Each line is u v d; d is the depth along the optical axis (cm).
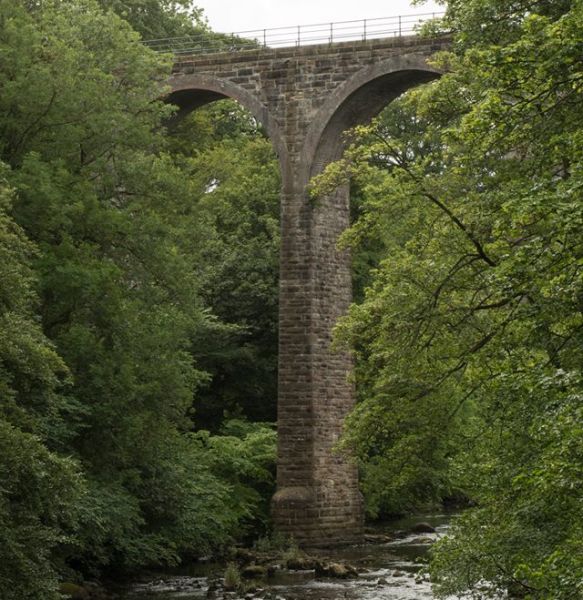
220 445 4478
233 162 5966
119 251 3672
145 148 3847
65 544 3073
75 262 3316
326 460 4472
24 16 3594
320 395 4475
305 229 4488
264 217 5444
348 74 4441
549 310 1712
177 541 3725
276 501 4409
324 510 4431
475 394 2530
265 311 5316
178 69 4719
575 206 1492
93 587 3159
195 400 5256
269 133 4550
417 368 2581
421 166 2517
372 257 5381
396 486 2642
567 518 1752
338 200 4581
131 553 3400
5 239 2409
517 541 1972
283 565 3791
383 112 6600
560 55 1603
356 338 2686
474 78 2462
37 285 3164
